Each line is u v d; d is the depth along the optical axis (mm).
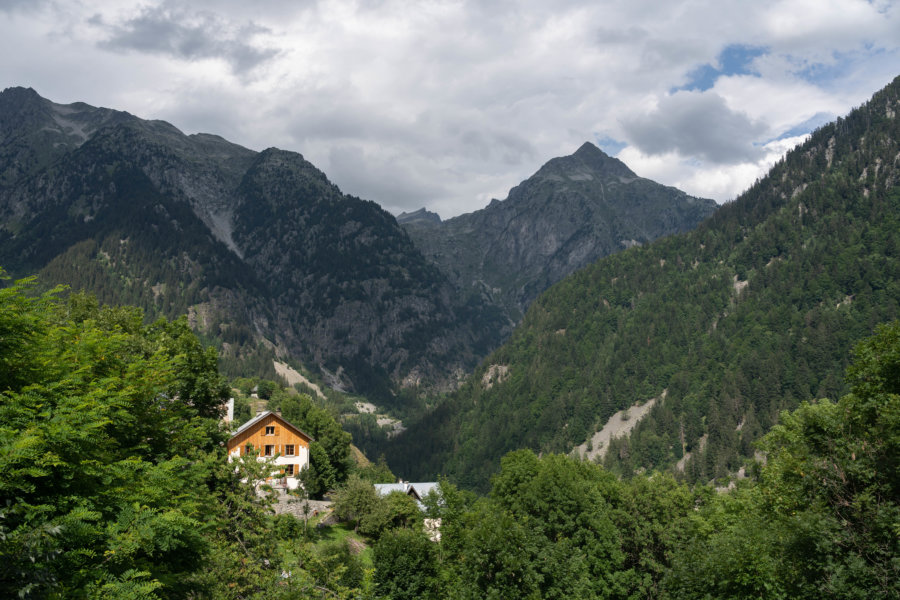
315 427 104250
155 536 20500
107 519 19844
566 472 70938
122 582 18281
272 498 31250
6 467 16281
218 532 28984
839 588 28328
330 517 73812
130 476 21375
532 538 53438
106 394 22469
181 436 29766
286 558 34344
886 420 30578
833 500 32531
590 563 57875
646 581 56531
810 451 35500
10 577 15523
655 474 71625
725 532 47875
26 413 18359
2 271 22438
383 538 51781
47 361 21656
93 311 71625
